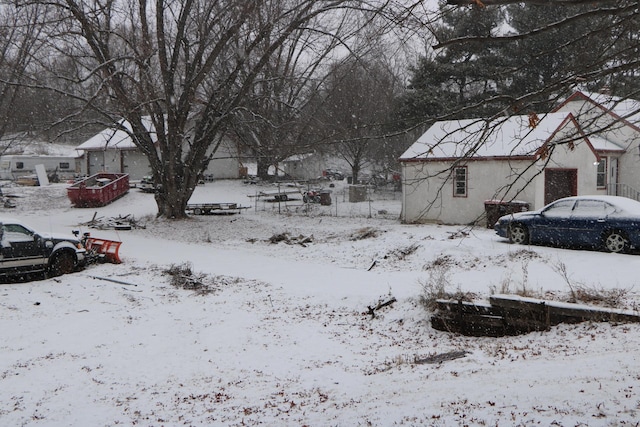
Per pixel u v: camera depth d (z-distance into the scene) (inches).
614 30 297.7
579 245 707.4
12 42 1337.4
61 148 3065.9
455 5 209.2
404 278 651.5
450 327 466.0
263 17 1128.8
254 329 501.7
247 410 307.1
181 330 503.2
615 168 1211.2
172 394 348.5
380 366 389.4
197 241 1057.5
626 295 475.5
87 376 386.0
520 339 418.9
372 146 1975.9
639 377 275.0
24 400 338.3
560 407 242.1
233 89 1322.6
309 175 2357.3
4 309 543.8
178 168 1326.3
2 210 1493.6
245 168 2258.9
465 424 234.8
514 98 240.8
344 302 571.8
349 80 1199.6
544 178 1002.1
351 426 252.4
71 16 1096.8
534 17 462.6
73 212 1476.4
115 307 569.0
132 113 1189.1
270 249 960.9
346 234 1048.8
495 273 626.5
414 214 1170.6
